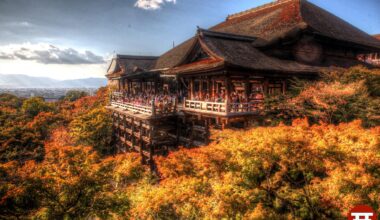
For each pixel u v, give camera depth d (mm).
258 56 17891
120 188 9266
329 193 6871
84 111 36688
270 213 7344
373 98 13742
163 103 20188
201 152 8938
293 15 22078
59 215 7617
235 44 18953
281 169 7949
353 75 15422
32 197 7688
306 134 8375
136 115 21016
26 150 20234
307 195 7953
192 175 8531
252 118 15062
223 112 14281
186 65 18609
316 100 12523
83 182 8047
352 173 6492
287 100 14078
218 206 6746
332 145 7273
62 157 10180
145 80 31125
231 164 8031
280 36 18906
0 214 7250
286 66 17219
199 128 17500
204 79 18438
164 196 7430
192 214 7168
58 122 32625
